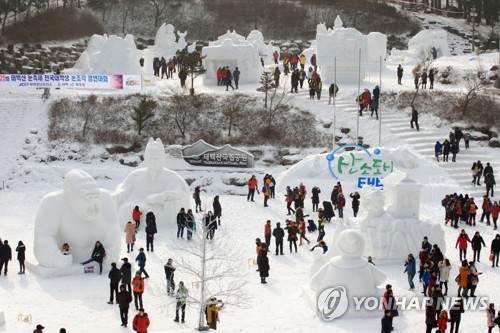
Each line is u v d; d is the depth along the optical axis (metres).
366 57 71.12
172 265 30.91
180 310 28.78
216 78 71.75
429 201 49.72
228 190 52.91
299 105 63.34
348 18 110.06
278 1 113.38
